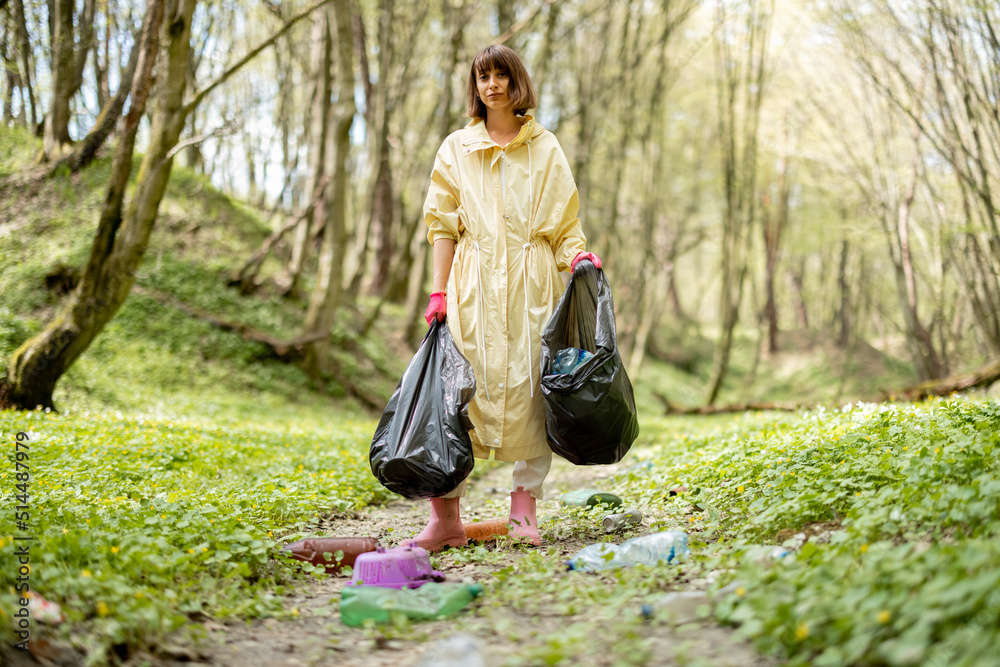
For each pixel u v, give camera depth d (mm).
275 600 2760
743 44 18312
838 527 3016
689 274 55562
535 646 2127
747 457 4703
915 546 2387
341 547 3377
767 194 28141
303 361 14242
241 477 5441
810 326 40500
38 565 2547
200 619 2506
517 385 3559
